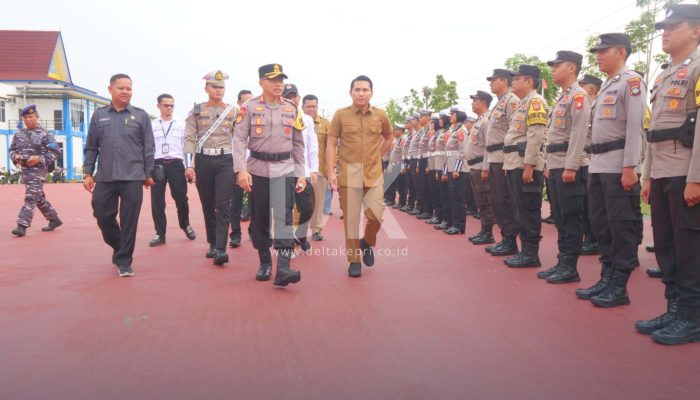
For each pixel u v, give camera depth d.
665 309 4.55
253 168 5.42
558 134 5.62
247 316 4.35
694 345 3.73
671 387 3.07
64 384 3.08
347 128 5.89
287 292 5.14
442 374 3.24
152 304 4.67
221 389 3.03
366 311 4.52
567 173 5.29
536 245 6.36
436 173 10.27
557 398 2.94
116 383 3.10
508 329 4.06
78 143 41.47
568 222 5.52
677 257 3.88
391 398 2.93
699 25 3.86
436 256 7.10
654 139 4.02
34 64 41.91
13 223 10.23
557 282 5.50
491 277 5.82
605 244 4.97
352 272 5.83
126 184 5.73
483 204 8.09
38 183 8.76
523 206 6.30
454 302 4.80
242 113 5.41
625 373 3.26
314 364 3.38
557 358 3.49
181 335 3.89
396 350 3.62
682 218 3.82
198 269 6.14
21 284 5.35
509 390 3.03
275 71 5.38
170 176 7.89
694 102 3.81
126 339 3.79
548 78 23.27
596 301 4.64
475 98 8.25
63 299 4.80
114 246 5.96
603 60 4.78
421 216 11.87
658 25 4.03
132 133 5.75
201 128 6.59
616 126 4.60
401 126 15.43
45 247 7.53
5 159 38.03
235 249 7.54
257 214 5.52
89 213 12.38
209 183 6.56
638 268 6.23
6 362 3.38
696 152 3.62
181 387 3.05
